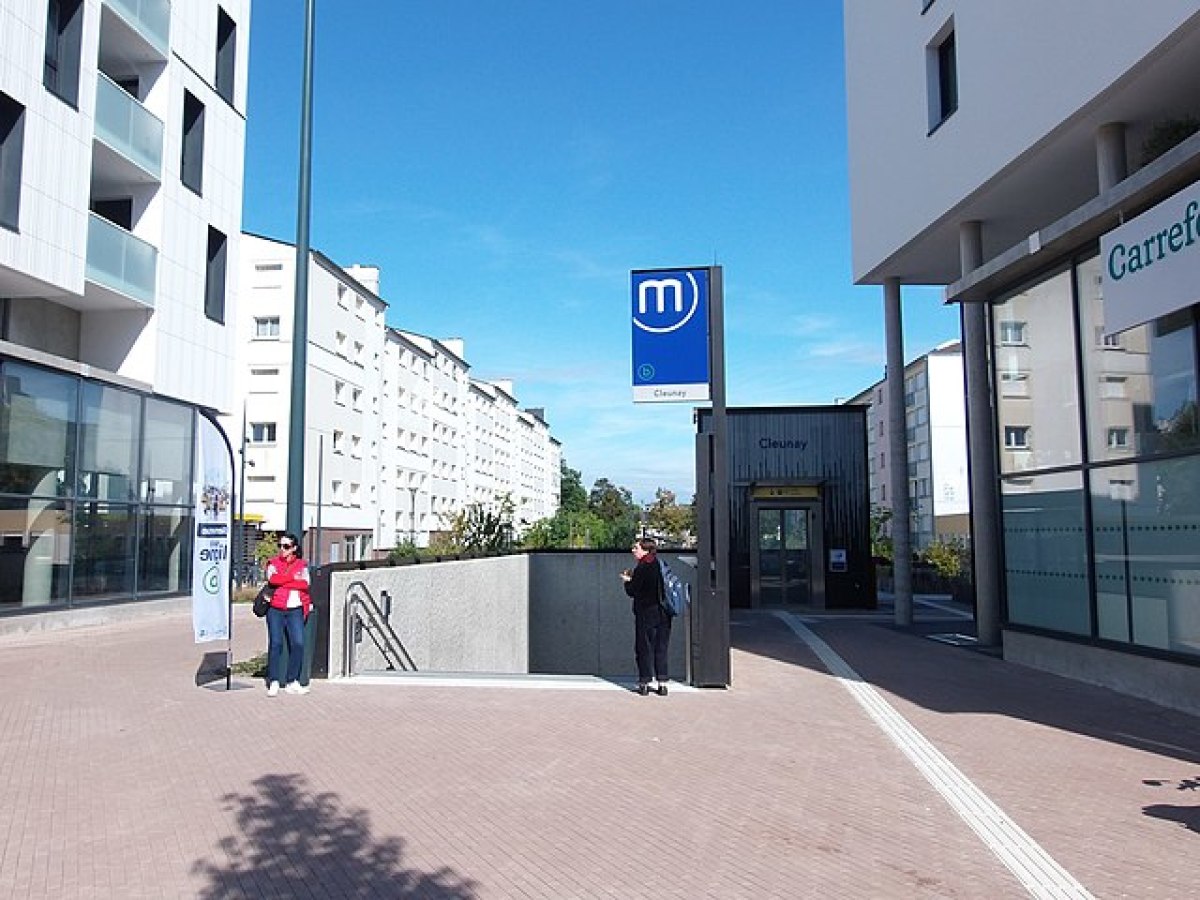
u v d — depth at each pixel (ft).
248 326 140.05
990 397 47.26
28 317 63.62
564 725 27.71
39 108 55.98
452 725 27.30
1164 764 24.16
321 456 127.13
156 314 68.13
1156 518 33.45
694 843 17.46
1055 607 40.27
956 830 18.53
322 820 18.38
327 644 34.55
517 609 59.16
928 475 191.83
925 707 32.09
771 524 78.48
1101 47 34.60
